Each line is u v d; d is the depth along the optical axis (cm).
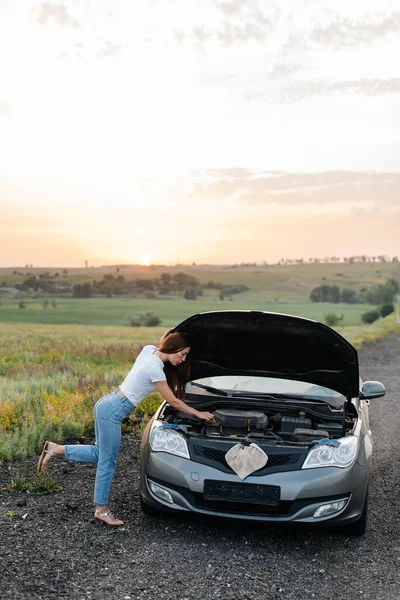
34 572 424
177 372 556
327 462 496
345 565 467
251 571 447
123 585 412
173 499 502
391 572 457
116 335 4300
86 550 468
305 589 422
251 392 630
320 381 655
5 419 862
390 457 836
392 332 5109
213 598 400
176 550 477
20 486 611
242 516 488
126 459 757
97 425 523
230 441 508
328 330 600
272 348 649
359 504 504
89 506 571
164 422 550
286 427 566
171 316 14750
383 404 1301
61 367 1686
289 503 487
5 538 483
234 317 616
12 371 1566
